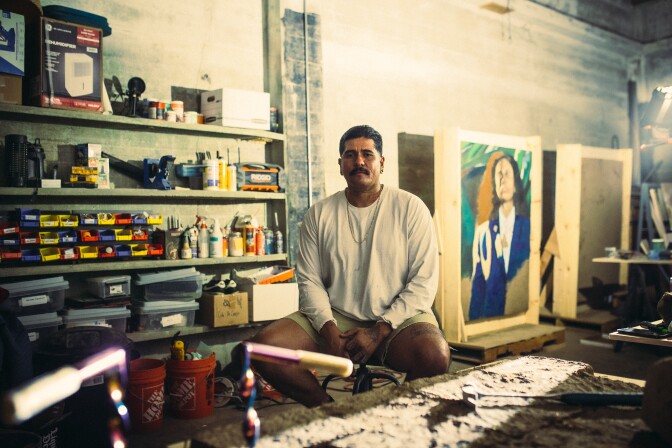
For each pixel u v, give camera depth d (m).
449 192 4.79
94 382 2.78
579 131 7.72
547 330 5.27
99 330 2.96
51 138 3.70
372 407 1.43
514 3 6.69
